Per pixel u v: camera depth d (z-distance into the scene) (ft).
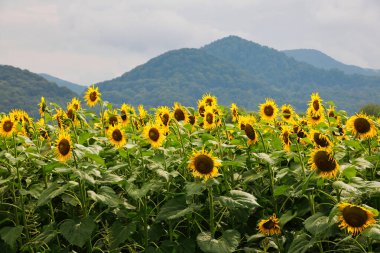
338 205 9.20
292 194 11.04
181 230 12.99
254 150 14.74
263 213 12.57
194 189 10.94
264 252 11.22
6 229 11.68
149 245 12.38
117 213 12.06
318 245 10.39
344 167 10.17
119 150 13.42
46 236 11.37
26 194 12.81
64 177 12.63
